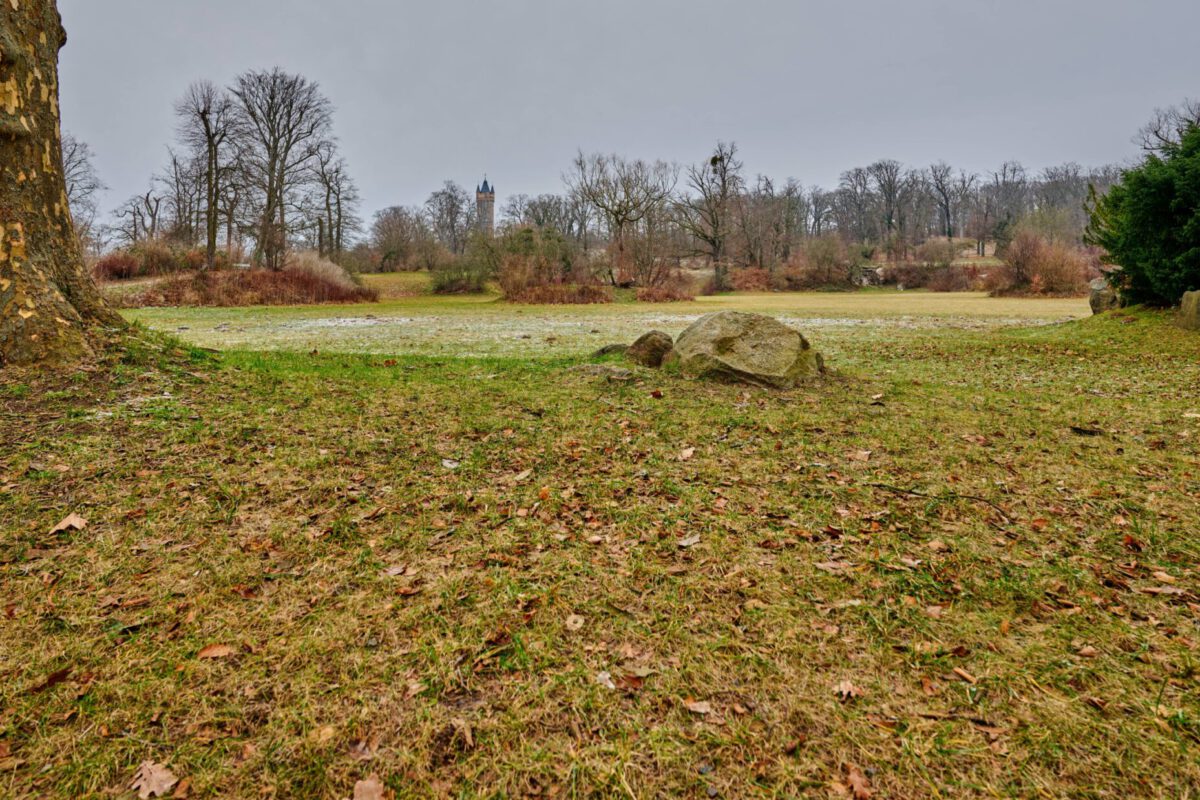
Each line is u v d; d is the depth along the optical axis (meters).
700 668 2.06
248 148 37.94
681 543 2.98
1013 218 76.88
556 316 24.95
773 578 2.65
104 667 2.03
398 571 2.69
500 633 2.24
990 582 2.62
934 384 7.44
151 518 3.08
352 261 51.97
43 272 5.25
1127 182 11.82
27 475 3.43
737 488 3.72
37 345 5.00
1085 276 42.41
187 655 2.10
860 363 9.83
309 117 40.72
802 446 4.59
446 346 12.48
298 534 3.00
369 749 1.72
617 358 8.07
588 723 1.82
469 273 48.72
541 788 1.61
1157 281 11.98
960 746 1.72
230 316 23.16
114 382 5.02
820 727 1.80
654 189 46.34
